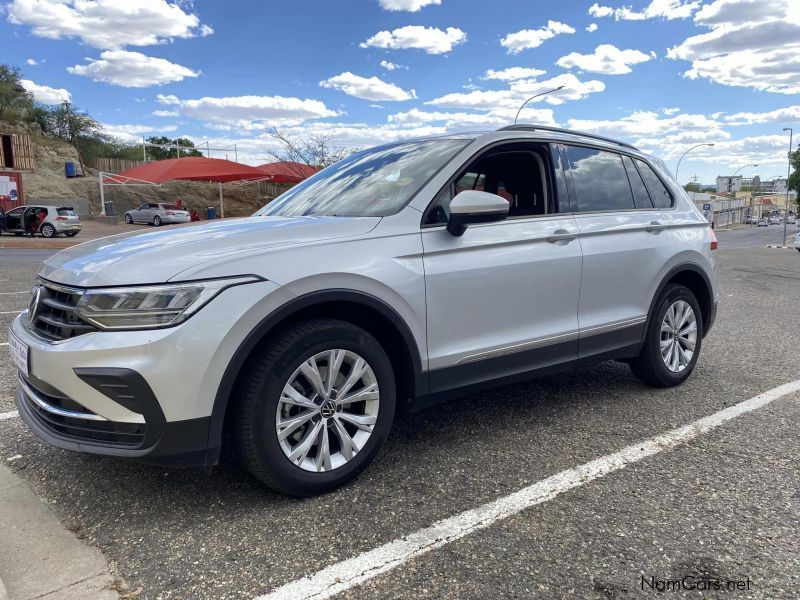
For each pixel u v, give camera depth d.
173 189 51.03
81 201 41.72
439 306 3.12
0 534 2.53
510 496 2.87
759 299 10.22
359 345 2.87
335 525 2.61
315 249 2.79
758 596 2.16
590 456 3.33
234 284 2.53
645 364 4.41
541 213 3.73
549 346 3.64
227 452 3.38
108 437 2.51
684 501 2.83
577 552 2.42
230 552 2.41
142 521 2.65
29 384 2.79
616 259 3.98
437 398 3.21
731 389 4.57
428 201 3.22
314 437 2.79
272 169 29.17
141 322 2.42
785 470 3.16
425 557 2.38
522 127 3.81
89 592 2.16
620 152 4.39
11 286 10.29
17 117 52.41
